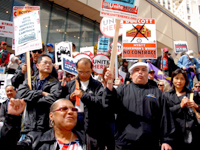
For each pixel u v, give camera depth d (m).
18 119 2.07
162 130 2.49
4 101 3.96
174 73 3.43
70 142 2.12
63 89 2.99
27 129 2.68
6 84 4.33
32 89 3.11
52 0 9.96
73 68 4.78
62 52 5.79
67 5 10.37
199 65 8.12
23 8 3.58
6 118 2.03
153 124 2.45
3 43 6.72
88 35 11.44
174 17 16.08
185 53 8.72
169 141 2.40
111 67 2.53
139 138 2.31
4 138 1.96
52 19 9.98
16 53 3.44
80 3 10.20
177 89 3.42
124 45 4.08
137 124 2.40
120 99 2.64
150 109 2.48
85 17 11.45
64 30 10.39
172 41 15.38
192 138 2.95
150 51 4.01
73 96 2.84
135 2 2.89
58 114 2.13
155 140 2.44
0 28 4.94
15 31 3.55
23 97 2.82
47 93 2.94
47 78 3.23
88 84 3.12
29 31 3.43
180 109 2.99
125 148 2.34
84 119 2.80
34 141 2.09
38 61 3.26
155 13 14.34
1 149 1.92
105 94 2.44
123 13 2.82
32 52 4.29
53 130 2.20
